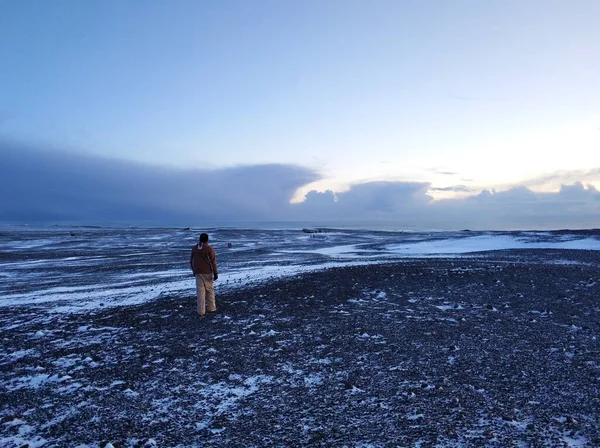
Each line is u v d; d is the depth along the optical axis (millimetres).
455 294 13422
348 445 4695
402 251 35531
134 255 35312
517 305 11922
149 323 10680
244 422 5355
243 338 9125
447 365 7207
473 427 5008
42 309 12734
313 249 40000
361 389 6258
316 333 9336
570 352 7844
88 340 9375
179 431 5176
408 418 5285
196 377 6957
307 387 6414
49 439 5070
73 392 6488
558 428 4941
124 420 5508
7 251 40625
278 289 14469
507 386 6242
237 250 39844
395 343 8508
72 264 28344
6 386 6832
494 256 26422
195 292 14914
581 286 14406
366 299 12883
